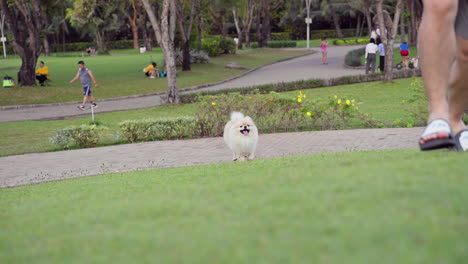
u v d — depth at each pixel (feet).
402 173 7.95
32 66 99.86
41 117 71.36
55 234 7.98
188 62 123.75
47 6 102.73
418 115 46.26
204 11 152.97
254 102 49.11
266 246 5.42
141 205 9.21
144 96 93.50
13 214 11.57
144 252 5.91
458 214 5.74
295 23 272.31
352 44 220.64
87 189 18.19
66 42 290.56
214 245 5.73
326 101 57.93
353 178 8.08
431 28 10.31
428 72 10.47
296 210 6.70
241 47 195.52
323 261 4.77
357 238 5.27
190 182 13.33
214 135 49.26
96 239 6.97
